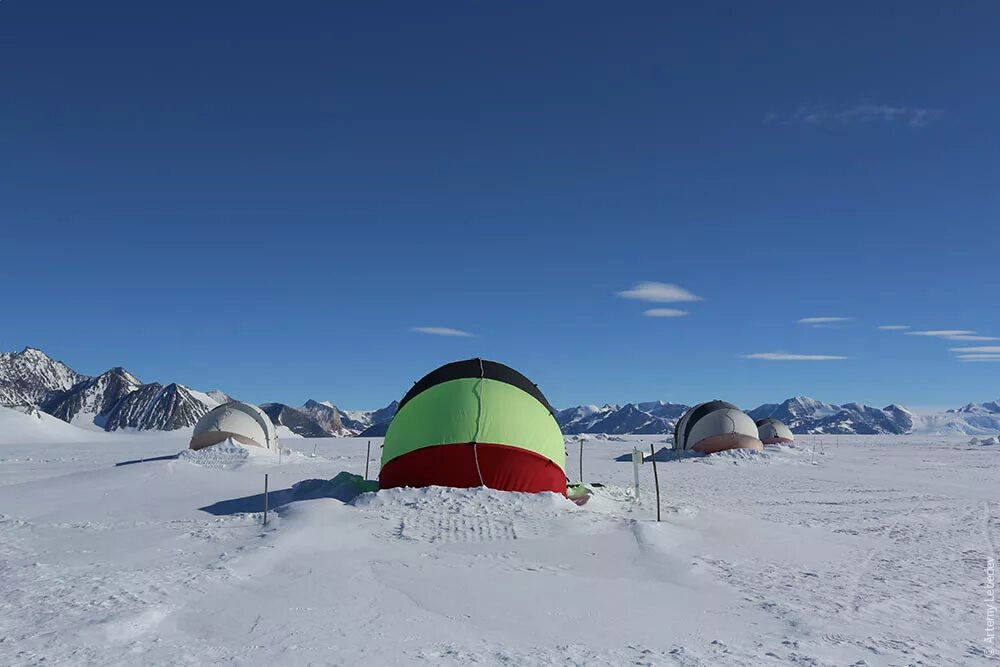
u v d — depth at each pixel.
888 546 16.61
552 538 15.47
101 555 13.94
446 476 19.92
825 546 16.31
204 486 25.70
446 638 8.88
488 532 15.81
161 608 9.68
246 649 8.22
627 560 13.89
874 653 8.75
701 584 12.35
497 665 7.90
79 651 8.03
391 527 16.16
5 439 105.00
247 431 44.62
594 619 10.02
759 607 10.95
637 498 21.05
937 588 12.41
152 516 19.64
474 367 22.33
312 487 22.59
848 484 31.44
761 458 44.81
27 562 13.30
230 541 15.11
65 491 24.36
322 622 9.38
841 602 11.30
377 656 8.07
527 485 20.06
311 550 13.98
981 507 23.84
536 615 10.13
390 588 11.27
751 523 18.39
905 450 65.12
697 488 29.03
